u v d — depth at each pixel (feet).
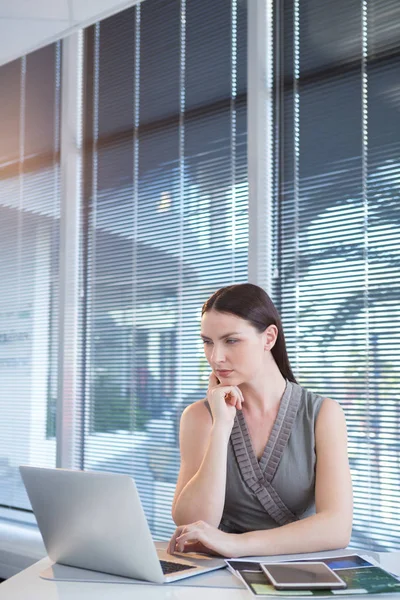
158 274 10.68
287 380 6.19
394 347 8.09
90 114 12.00
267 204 9.42
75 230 11.94
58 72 12.65
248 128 9.52
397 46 8.47
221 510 5.43
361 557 4.74
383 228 8.29
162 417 10.36
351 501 5.52
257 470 5.81
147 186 11.01
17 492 12.51
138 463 10.59
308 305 8.92
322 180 8.96
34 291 12.64
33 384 12.45
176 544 4.95
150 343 10.66
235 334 5.69
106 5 10.68
